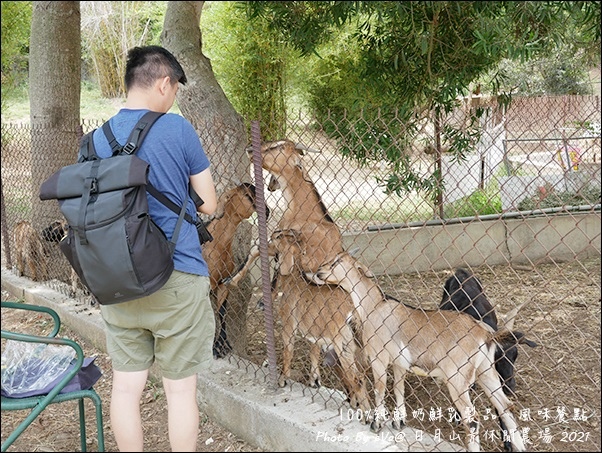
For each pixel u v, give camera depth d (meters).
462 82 5.71
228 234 4.51
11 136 8.55
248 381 3.92
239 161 4.95
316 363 4.30
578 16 4.62
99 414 3.29
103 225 2.75
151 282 2.80
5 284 6.78
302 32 5.64
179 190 3.03
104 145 3.04
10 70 13.26
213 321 3.15
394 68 6.04
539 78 9.73
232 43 9.76
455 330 3.45
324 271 3.70
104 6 18.31
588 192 7.61
